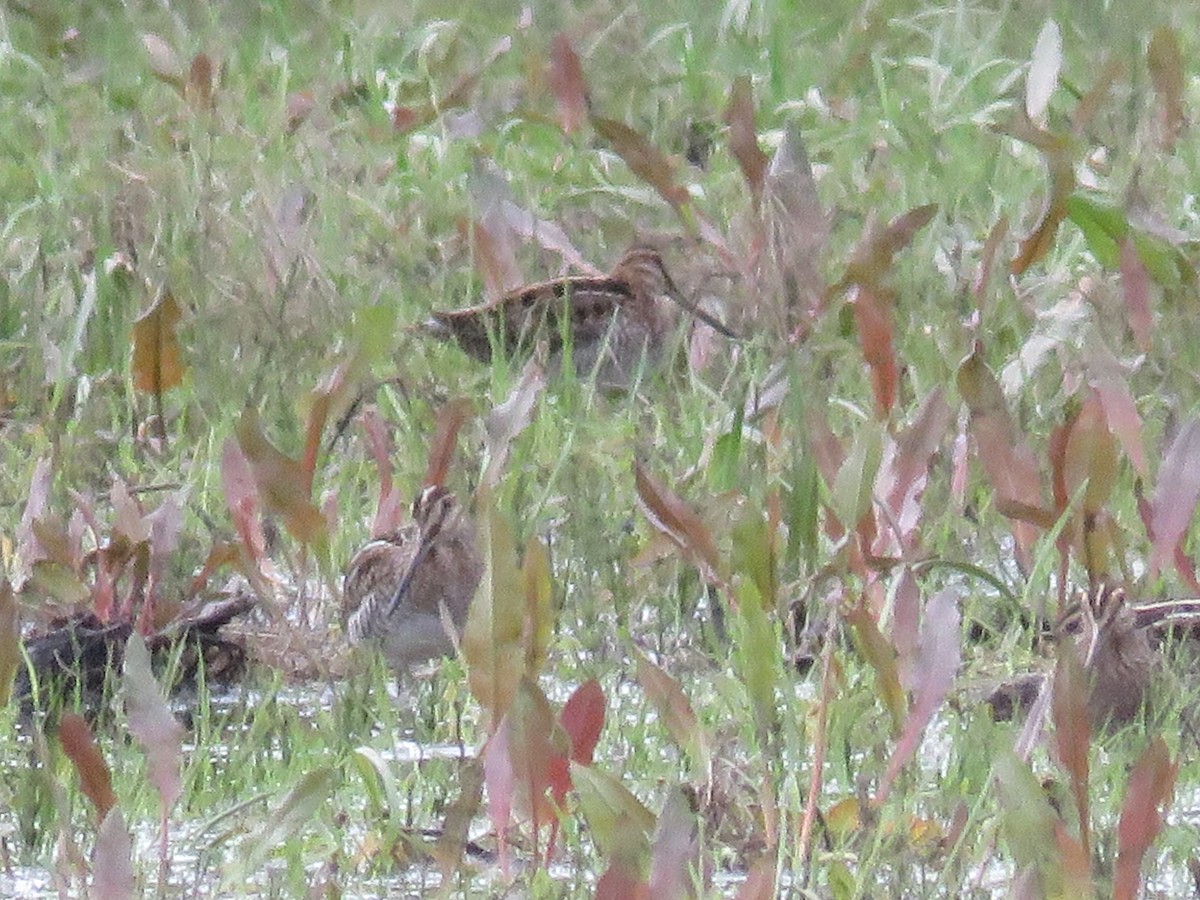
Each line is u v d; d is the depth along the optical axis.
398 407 12.41
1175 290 12.70
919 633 8.21
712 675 8.80
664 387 13.70
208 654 9.98
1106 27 21.62
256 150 17.73
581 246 16.09
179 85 19.17
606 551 10.33
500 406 10.30
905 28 21.56
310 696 9.81
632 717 9.16
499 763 7.20
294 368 13.30
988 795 8.03
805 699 8.81
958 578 10.58
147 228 15.27
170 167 16.42
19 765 8.74
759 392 11.38
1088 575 9.35
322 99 19.77
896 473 9.39
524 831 7.90
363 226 16.33
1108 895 7.37
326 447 12.48
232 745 8.95
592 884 7.41
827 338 12.13
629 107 19.47
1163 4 22.28
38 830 8.03
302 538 10.05
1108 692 8.96
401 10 22.98
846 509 8.66
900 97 19.77
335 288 14.41
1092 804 8.06
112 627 9.84
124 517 10.22
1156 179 16.28
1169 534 8.75
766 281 12.31
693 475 11.25
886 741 8.47
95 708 9.52
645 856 6.55
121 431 12.73
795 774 7.80
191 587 10.30
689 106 19.50
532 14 21.86
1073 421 9.23
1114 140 17.25
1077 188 14.86
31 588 10.09
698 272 14.86
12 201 17.59
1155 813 6.84
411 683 9.95
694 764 8.29
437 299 15.02
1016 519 9.34
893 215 16.39
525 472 11.14
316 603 10.69
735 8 21.92
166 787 7.48
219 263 14.80
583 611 9.98
